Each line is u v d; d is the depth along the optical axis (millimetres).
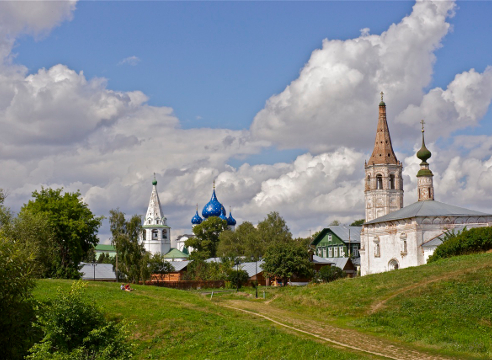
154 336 40000
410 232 76688
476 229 62969
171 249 189875
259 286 99812
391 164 118688
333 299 49844
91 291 52562
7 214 61844
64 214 76875
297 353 31594
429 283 45125
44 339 25891
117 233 97000
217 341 37562
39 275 54469
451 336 33688
